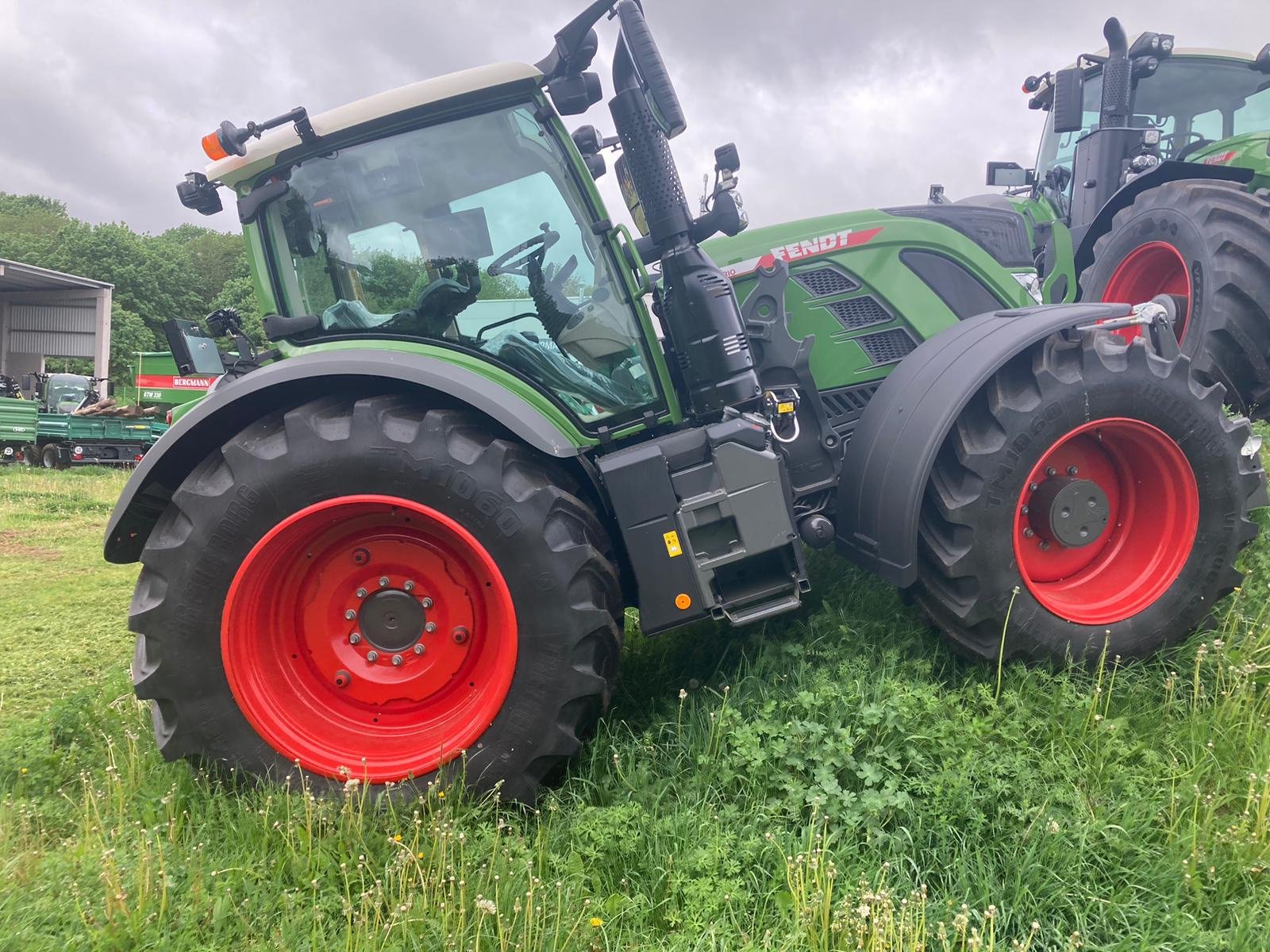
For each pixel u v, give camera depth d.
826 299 3.57
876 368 3.59
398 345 2.88
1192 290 4.24
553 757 2.51
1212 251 4.08
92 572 6.28
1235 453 2.88
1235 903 1.92
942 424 2.73
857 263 3.59
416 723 2.69
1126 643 2.85
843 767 2.36
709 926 1.92
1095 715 2.51
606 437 2.92
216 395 2.63
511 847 2.20
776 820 2.23
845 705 2.55
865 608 3.25
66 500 10.42
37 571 6.31
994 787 2.22
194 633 2.53
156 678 2.53
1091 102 6.28
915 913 1.87
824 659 2.94
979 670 2.85
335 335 2.91
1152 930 1.90
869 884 2.02
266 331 2.87
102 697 3.35
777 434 3.04
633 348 2.97
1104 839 2.11
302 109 2.66
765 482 2.67
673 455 2.68
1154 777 2.32
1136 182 4.80
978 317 3.13
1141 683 2.77
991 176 6.88
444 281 2.90
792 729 2.46
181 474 2.82
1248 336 4.00
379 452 2.48
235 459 2.53
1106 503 2.92
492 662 2.65
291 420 2.52
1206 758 2.38
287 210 2.90
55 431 16.25
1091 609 2.89
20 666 4.02
